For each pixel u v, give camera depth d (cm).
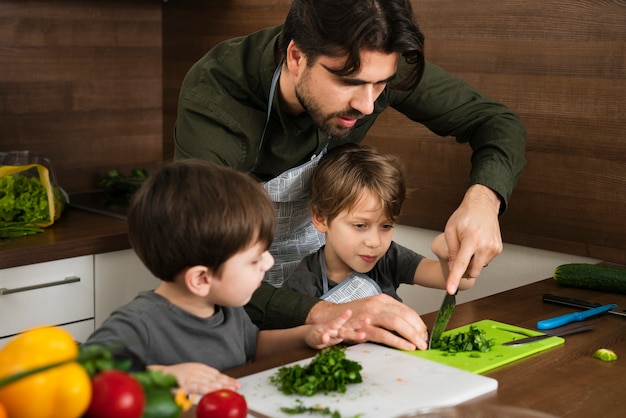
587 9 195
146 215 123
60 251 225
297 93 150
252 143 165
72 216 257
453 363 130
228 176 125
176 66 293
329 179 174
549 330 151
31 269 221
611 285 179
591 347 142
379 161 176
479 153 181
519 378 125
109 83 290
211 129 162
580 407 114
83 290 233
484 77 215
